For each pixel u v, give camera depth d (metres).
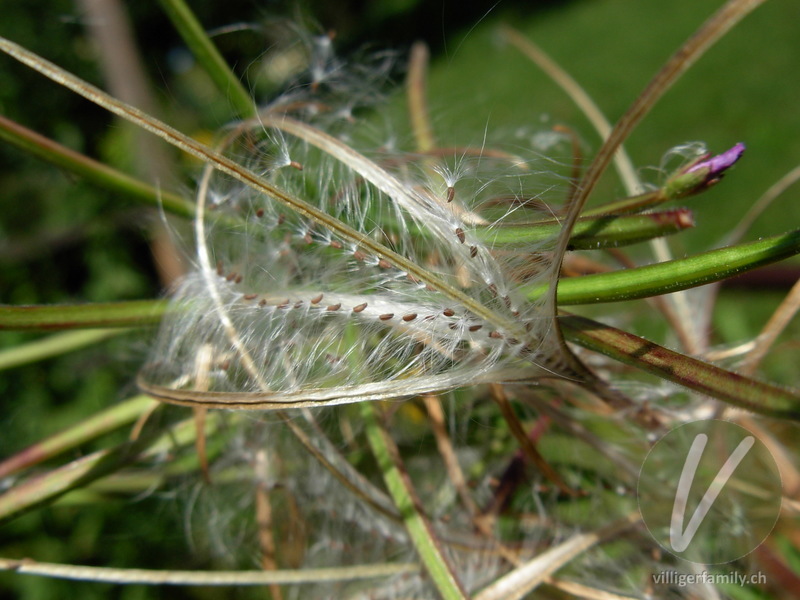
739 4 0.06
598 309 0.13
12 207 0.32
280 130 0.09
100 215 0.31
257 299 0.09
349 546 0.11
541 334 0.08
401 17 0.86
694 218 0.08
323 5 0.70
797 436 0.12
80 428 0.10
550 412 0.10
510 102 0.60
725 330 0.16
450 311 0.08
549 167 0.10
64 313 0.09
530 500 0.11
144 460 0.11
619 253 0.12
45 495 0.10
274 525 0.12
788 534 0.11
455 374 0.08
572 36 0.72
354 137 0.12
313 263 0.09
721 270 0.07
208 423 0.10
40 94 0.31
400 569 0.10
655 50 0.62
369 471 0.11
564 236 0.07
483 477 0.11
